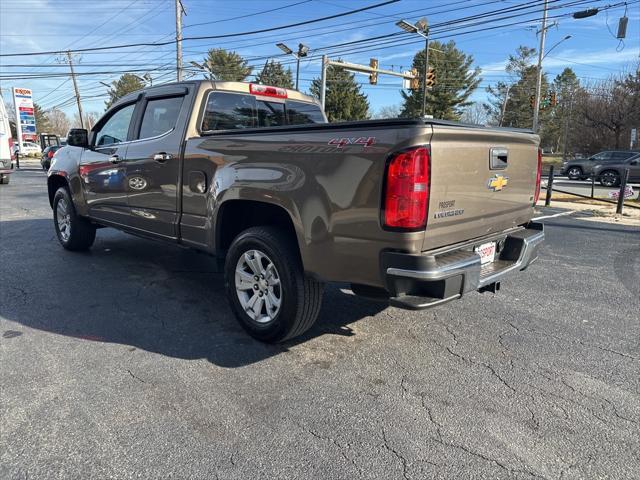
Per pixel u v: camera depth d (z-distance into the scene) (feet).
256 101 15.74
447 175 9.42
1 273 17.71
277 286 11.46
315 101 18.21
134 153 15.61
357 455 7.85
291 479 7.27
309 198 10.19
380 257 9.29
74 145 18.38
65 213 20.94
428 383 10.20
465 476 7.39
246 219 13.23
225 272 12.58
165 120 14.85
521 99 213.66
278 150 10.77
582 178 81.00
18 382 9.94
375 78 74.18
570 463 7.72
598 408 9.34
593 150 127.95
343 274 9.96
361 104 188.96
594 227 30.58
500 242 12.24
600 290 16.84
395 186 8.86
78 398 9.37
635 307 15.11
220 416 8.86
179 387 9.85
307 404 9.31
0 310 13.97
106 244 23.00
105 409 9.02
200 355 11.31
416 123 8.75
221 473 7.38
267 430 8.47
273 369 10.70
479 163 10.39
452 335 12.74
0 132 53.26
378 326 13.26
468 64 200.13
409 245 9.00
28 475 7.28
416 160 8.76
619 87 122.52
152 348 11.63
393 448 8.04
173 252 21.40
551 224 31.71
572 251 23.22
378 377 10.43
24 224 28.32
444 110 197.88
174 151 13.93
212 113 14.32
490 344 12.20
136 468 7.47
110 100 224.53
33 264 19.04
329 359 11.24
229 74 194.90
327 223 9.95
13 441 8.06
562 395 9.79
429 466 7.61
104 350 11.48
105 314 13.79
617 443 8.25
